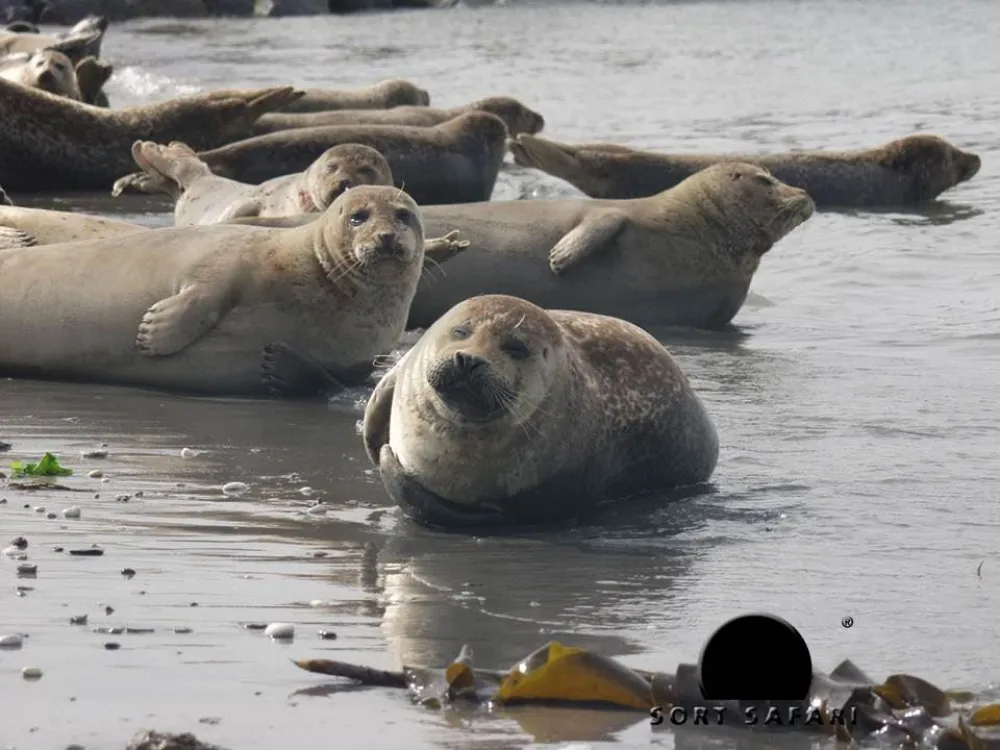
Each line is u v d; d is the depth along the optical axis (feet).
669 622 81.10
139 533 92.63
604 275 167.22
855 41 480.23
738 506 103.86
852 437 120.16
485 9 586.86
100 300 132.98
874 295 179.32
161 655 73.00
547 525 100.48
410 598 83.71
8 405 125.90
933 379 139.13
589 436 101.60
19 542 89.40
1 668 70.69
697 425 108.58
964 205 244.63
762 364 146.61
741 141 287.28
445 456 97.09
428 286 162.20
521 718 67.56
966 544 94.73
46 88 262.88
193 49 444.96
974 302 173.88
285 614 79.87
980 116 325.01
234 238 134.31
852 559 92.07
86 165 241.55
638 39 489.26
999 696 71.05
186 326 130.00
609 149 239.30
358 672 70.54
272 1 558.15
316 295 131.23
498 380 94.38
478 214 167.43
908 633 79.61
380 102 297.94
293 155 232.53
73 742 62.95
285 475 107.55
